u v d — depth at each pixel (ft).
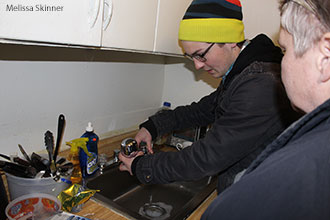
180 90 5.65
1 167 2.66
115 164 4.10
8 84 3.14
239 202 1.38
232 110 2.61
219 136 2.63
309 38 1.30
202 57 3.05
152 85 5.52
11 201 2.72
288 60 1.46
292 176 1.23
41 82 3.49
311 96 1.39
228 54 3.02
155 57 5.38
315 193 1.17
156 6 3.21
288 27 1.40
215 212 1.47
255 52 2.80
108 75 4.46
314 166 1.19
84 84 4.09
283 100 2.48
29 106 3.42
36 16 1.88
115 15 2.63
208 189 3.66
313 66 1.32
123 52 4.60
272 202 1.27
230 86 2.83
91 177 3.69
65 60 3.71
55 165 3.03
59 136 3.28
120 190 4.20
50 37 2.00
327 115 1.25
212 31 2.80
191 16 2.91
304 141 1.29
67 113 3.94
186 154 2.79
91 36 2.36
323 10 1.22
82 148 3.46
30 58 3.29
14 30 1.77
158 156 2.97
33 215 2.57
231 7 2.89
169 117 4.21
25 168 2.77
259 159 1.53
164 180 2.90
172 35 3.68
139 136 3.99
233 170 2.97
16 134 3.35
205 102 4.18
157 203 4.29
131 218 2.85
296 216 1.21
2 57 3.01
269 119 2.50
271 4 4.05
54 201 2.68
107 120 4.66
